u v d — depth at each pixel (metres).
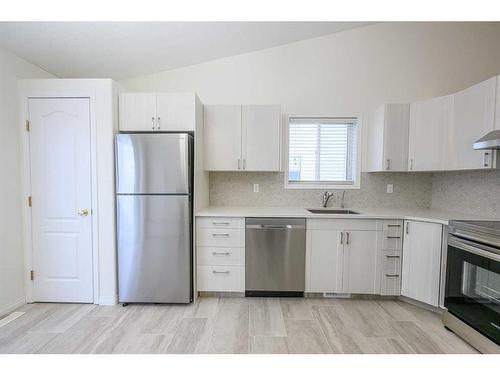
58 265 2.52
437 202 3.10
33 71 2.60
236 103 3.22
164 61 3.00
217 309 2.44
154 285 2.50
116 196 2.49
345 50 3.15
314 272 2.65
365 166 3.21
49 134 2.46
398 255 2.59
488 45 3.04
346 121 3.24
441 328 2.15
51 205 2.49
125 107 2.58
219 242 2.64
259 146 2.93
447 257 2.16
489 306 1.80
